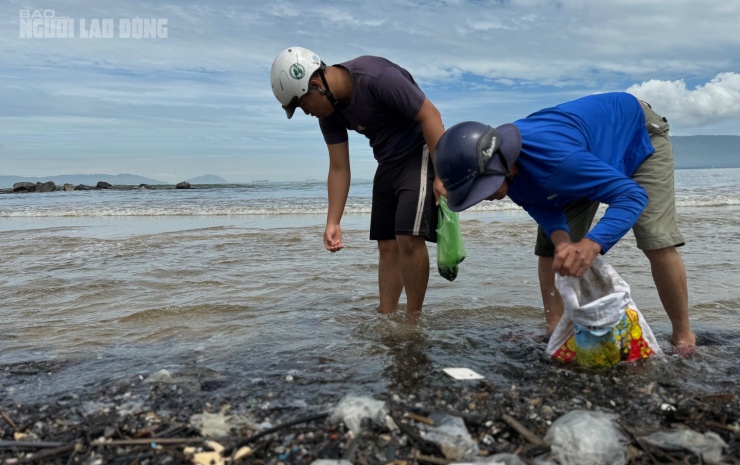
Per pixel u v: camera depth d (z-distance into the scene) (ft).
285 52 10.47
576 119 8.13
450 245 11.05
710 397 7.46
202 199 65.77
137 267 19.15
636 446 6.29
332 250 12.32
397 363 9.12
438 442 6.43
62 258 21.39
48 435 6.86
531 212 8.71
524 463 5.96
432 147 10.36
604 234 7.32
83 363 9.53
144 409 7.50
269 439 6.59
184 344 10.53
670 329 10.73
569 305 8.30
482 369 8.79
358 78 10.46
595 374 8.37
